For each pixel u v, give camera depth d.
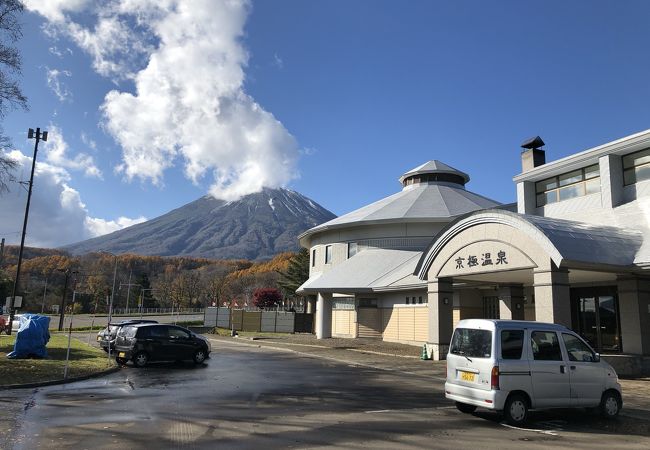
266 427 9.34
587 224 18.50
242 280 115.75
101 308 95.88
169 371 18.61
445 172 47.91
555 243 15.98
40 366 17.31
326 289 34.97
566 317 16.08
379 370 19.62
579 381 10.66
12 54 20.09
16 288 36.03
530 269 17.45
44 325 21.02
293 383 15.75
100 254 138.62
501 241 18.23
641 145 19.33
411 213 39.94
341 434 8.88
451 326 22.42
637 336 17.94
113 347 23.33
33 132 36.81
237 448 7.77
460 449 8.09
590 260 16.05
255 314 52.28
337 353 26.94
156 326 20.66
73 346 27.25
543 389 10.30
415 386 15.49
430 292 22.67
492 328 10.38
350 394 13.73
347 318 38.16
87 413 10.35
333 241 44.12
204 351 21.56
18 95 20.48
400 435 8.95
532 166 24.72
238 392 13.73
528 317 23.64
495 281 23.12
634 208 19.20
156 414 10.36
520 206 24.17
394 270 34.69
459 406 11.34
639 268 16.58
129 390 13.80
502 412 10.24
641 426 10.20
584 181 21.69
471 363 10.55
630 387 15.02
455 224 20.53
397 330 32.59
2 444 7.78
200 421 9.74
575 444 8.62
